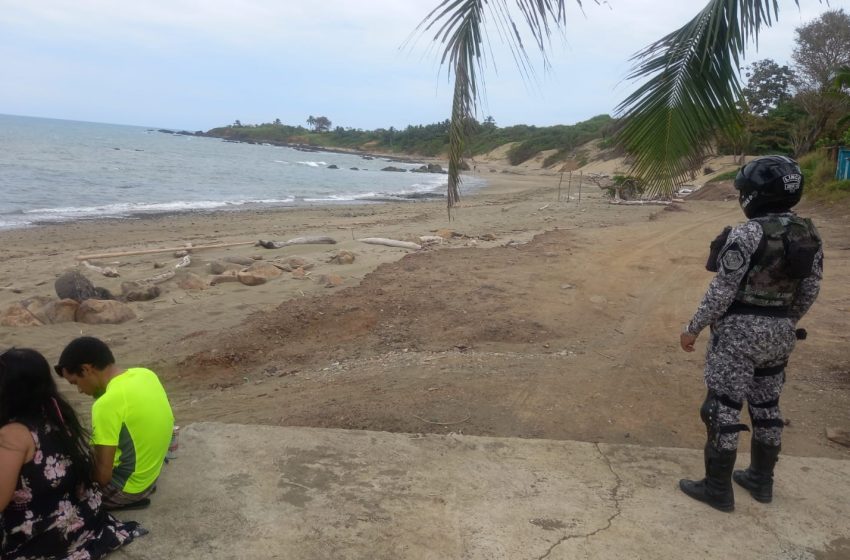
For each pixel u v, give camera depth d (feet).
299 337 25.41
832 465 13.10
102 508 9.89
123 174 140.36
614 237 49.34
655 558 9.96
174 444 12.37
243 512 10.57
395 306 28.27
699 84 13.82
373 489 11.46
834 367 20.06
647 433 15.67
